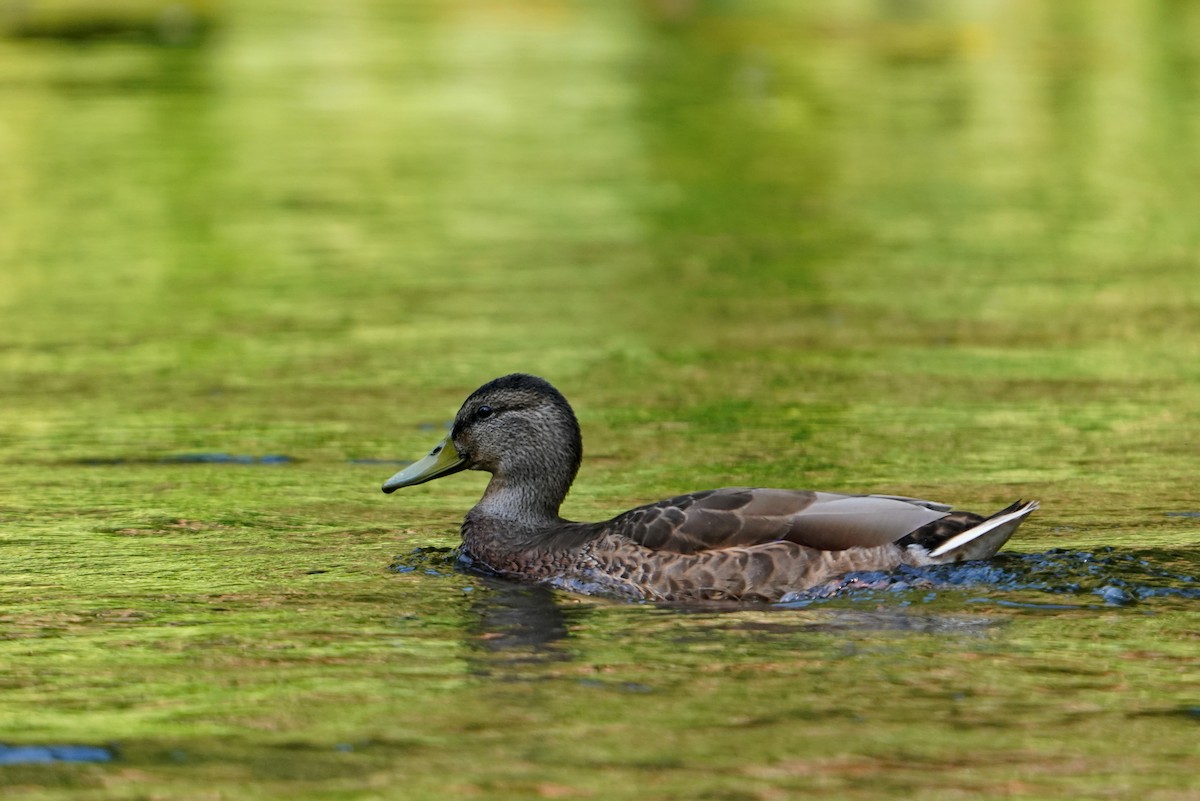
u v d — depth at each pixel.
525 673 8.66
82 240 23.09
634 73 37.19
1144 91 34.50
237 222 24.12
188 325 18.73
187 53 39.19
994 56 38.91
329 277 21.03
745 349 17.42
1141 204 25.05
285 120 31.88
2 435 14.55
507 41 42.00
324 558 11.12
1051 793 7.07
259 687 8.51
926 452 13.57
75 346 17.88
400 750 7.61
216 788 7.21
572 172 27.52
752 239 22.98
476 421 11.46
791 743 7.62
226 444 14.25
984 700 8.12
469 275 21.06
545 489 11.38
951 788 7.12
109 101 33.19
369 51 40.09
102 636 9.41
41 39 40.88
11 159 28.14
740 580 9.96
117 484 13.10
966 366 16.61
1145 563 10.30
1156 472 12.88
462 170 27.69
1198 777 7.21
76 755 7.61
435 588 10.38
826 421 14.66
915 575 9.91
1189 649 8.80
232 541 11.56
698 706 8.10
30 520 12.12
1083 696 8.15
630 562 10.20
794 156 28.78
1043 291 19.95
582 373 16.53
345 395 15.86
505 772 7.33
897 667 8.60
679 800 7.02
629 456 13.63
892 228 23.61
